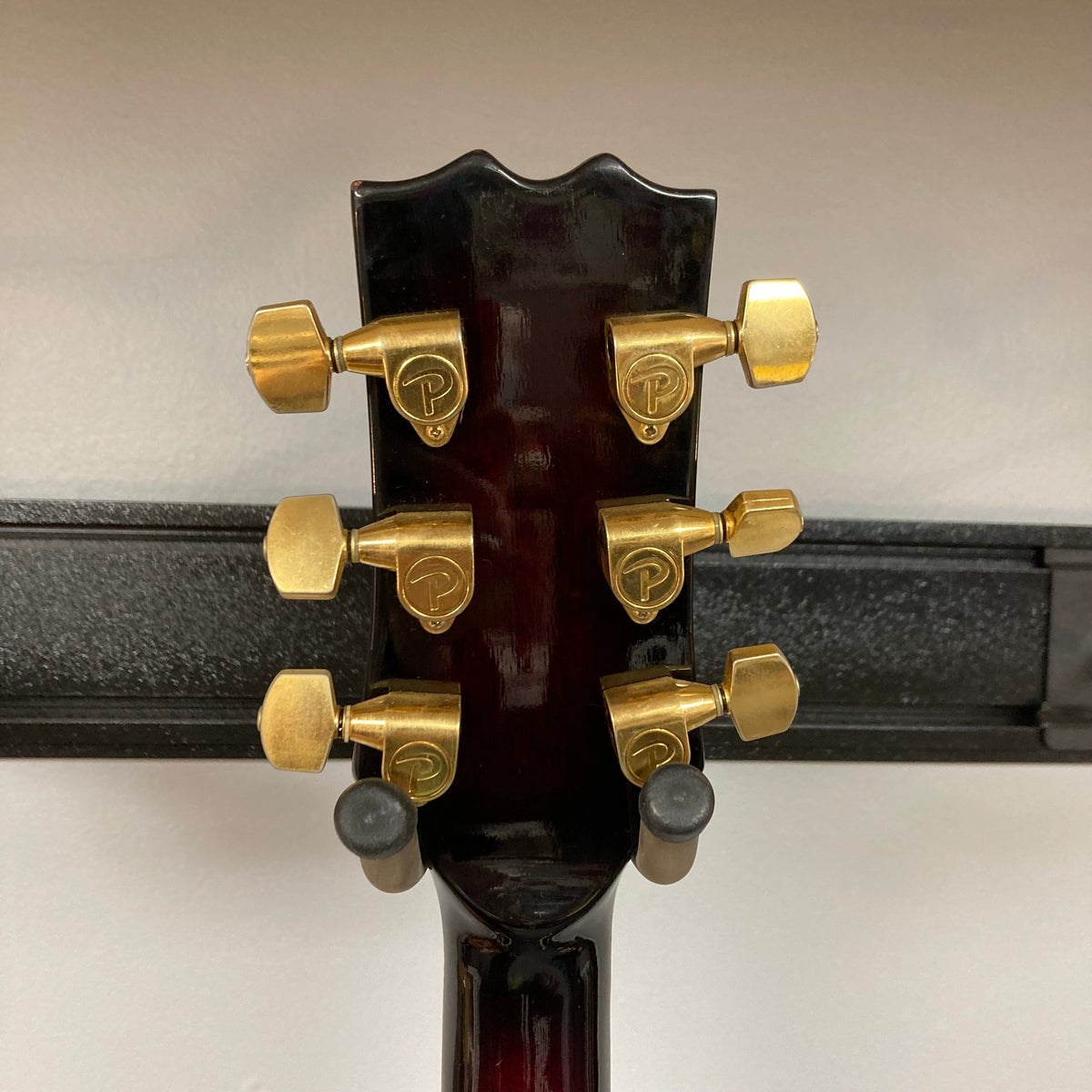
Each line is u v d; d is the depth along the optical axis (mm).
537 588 255
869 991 414
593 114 367
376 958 397
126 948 390
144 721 375
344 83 360
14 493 371
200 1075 395
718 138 371
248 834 391
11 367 365
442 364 224
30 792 382
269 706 235
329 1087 400
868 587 387
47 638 367
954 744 399
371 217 228
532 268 235
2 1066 389
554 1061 267
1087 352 392
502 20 359
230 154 361
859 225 379
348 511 367
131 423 373
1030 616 393
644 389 229
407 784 238
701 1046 410
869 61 368
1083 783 413
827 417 392
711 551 383
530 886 250
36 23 346
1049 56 371
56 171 355
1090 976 420
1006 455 397
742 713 246
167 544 367
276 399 227
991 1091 419
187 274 367
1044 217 382
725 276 378
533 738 259
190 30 352
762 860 408
